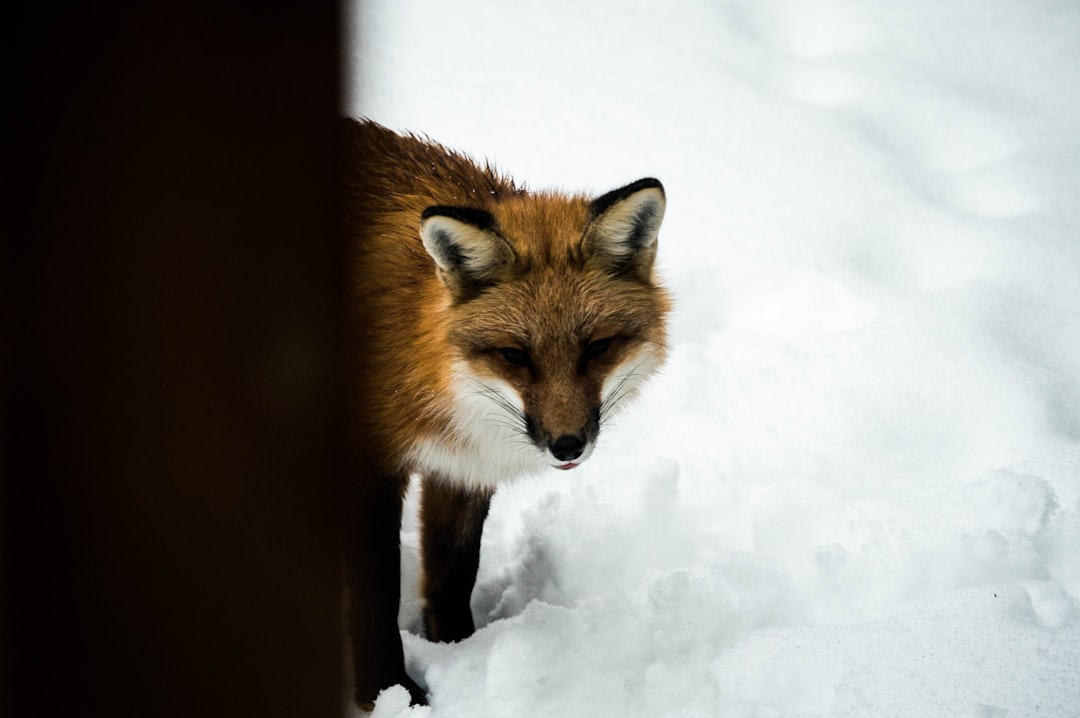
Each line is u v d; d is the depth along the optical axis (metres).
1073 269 12.05
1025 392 10.44
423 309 7.28
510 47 16.05
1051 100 15.46
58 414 4.56
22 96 3.97
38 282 4.32
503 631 8.01
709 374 11.23
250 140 4.80
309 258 5.69
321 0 5.11
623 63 15.91
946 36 17.03
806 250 12.68
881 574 8.18
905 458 10.16
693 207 13.34
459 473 7.67
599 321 7.07
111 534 4.82
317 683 6.51
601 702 6.98
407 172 7.94
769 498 9.24
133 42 4.10
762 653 7.28
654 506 9.28
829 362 11.10
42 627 4.80
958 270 12.41
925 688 6.68
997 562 8.05
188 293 4.73
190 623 5.27
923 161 14.66
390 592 7.53
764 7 17.73
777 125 14.84
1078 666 6.69
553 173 13.55
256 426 5.47
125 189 4.31
